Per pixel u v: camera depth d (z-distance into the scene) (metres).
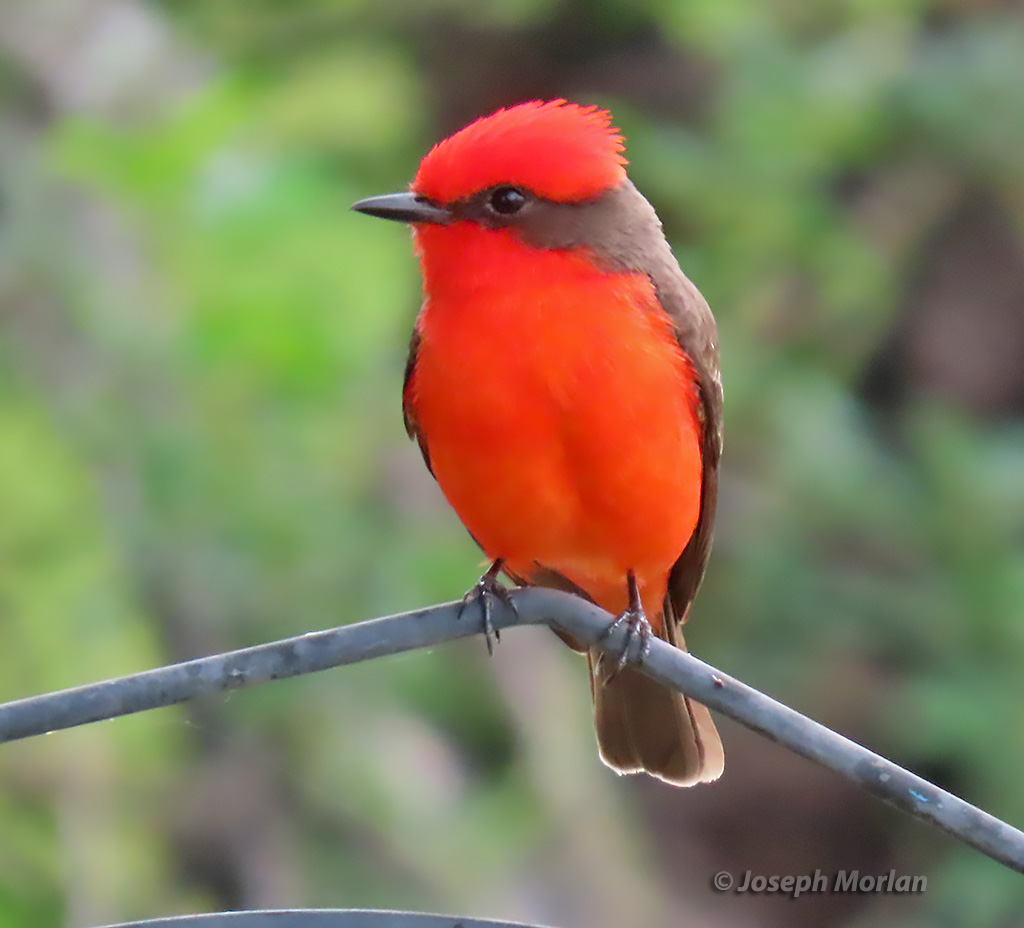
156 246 11.69
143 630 11.64
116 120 12.18
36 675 11.54
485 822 12.78
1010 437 16.38
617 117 16.41
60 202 11.81
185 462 11.53
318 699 12.24
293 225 11.55
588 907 12.88
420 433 8.55
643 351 7.95
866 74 15.73
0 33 12.73
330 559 11.81
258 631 11.66
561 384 7.82
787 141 15.62
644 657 6.37
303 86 14.20
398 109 14.91
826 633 15.21
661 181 15.55
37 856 11.38
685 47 17.25
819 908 16.88
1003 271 17.47
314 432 11.78
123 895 11.44
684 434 8.19
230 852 11.77
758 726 6.16
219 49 14.97
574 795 13.43
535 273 7.95
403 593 11.88
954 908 14.52
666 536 8.33
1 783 11.41
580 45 17.88
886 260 16.53
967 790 14.84
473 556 12.26
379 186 14.72
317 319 11.48
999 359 17.55
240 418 11.64
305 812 12.04
